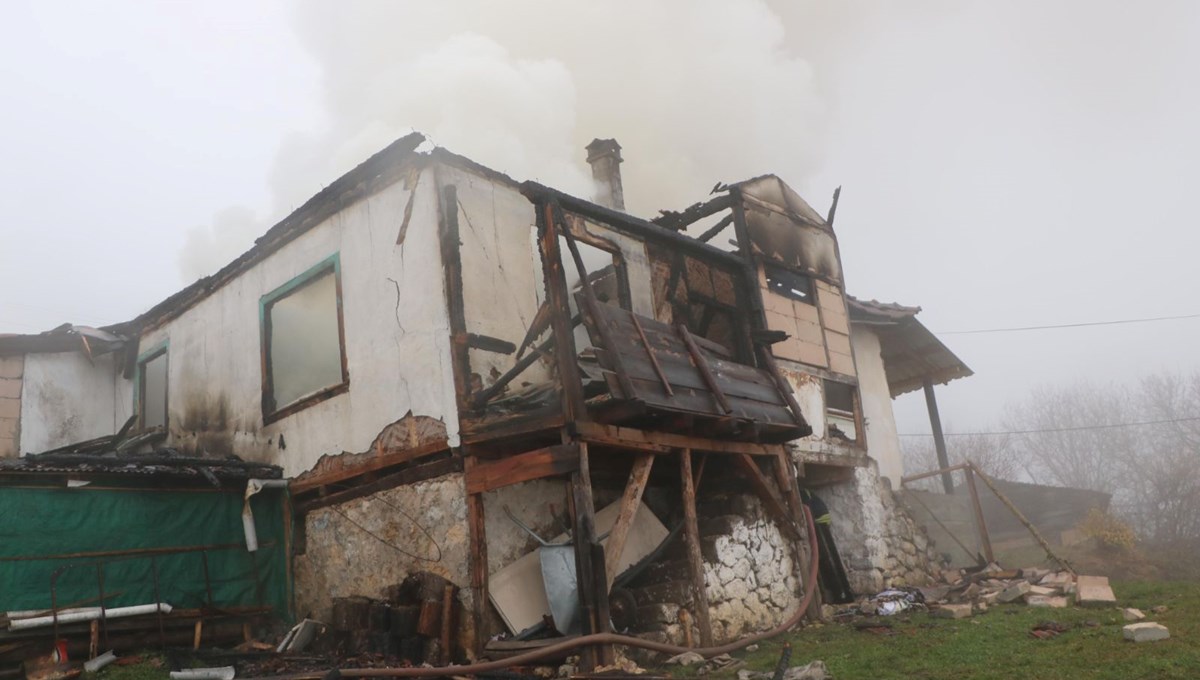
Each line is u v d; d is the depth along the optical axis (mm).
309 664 8695
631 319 9375
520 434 8805
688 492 9547
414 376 9805
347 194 11016
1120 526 17328
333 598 10539
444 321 9602
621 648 8258
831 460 13719
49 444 14461
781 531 11320
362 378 10461
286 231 11891
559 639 8055
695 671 7883
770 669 7684
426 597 8914
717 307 12609
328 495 10914
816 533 12133
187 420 13383
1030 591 11031
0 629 8695
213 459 10891
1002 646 7785
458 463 9211
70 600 9344
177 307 14031
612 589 8664
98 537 9773
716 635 9391
